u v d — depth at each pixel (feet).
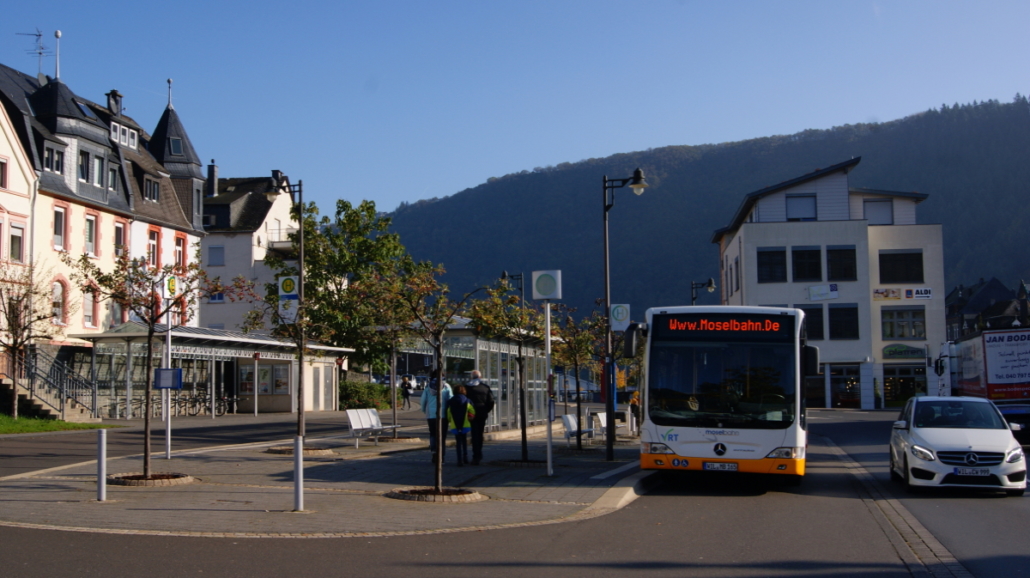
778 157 539.29
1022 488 48.78
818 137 579.48
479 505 41.86
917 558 30.94
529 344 92.63
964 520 40.75
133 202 145.89
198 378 148.56
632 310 407.44
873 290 207.92
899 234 209.26
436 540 32.81
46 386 108.88
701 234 431.02
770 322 50.55
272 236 223.71
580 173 493.77
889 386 205.67
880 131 584.40
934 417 53.62
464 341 84.74
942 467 49.16
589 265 433.89
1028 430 90.99
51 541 31.04
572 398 226.38
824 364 204.74
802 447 49.21
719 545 32.94
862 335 204.33
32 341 114.42
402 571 27.32
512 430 93.45
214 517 36.47
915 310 207.41
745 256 207.92
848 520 40.40
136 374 133.49
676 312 51.42
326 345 149.89
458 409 59.47
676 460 49.39
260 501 41.16
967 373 107.24
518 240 461.37
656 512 42.09
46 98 131.03
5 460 60.64
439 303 44.60
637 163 510.99
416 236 495.00
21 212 120.47
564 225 463.83
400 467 57.26
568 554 30.58
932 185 544.62
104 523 34.76
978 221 516.73
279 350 135.95
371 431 73.77
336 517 37.09
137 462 58.54
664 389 50.39
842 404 204.23
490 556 29.94
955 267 504.43
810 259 207.10
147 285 48.83
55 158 128.88
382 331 63.41
